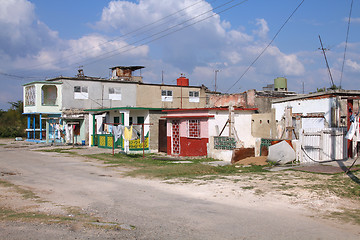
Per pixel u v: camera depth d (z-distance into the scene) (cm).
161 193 1006
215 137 1884
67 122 3142
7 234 602
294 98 2156
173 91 4362
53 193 1035
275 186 1057
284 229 640
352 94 1980
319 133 1555
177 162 1784
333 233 613
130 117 2723
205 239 583
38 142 3769
